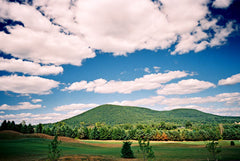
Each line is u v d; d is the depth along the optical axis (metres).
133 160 32.25
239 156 34.47
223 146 59.91
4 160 26.86
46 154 33.47
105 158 33.19
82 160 29.28
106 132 128.50
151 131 130.50
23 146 44.53
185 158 33.69
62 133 132.62
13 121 130.12
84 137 133.25
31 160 27.03
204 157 34.53
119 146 72.75
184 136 112.81
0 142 51.75
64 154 35.78
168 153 43.38
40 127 136.75
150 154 21.52
